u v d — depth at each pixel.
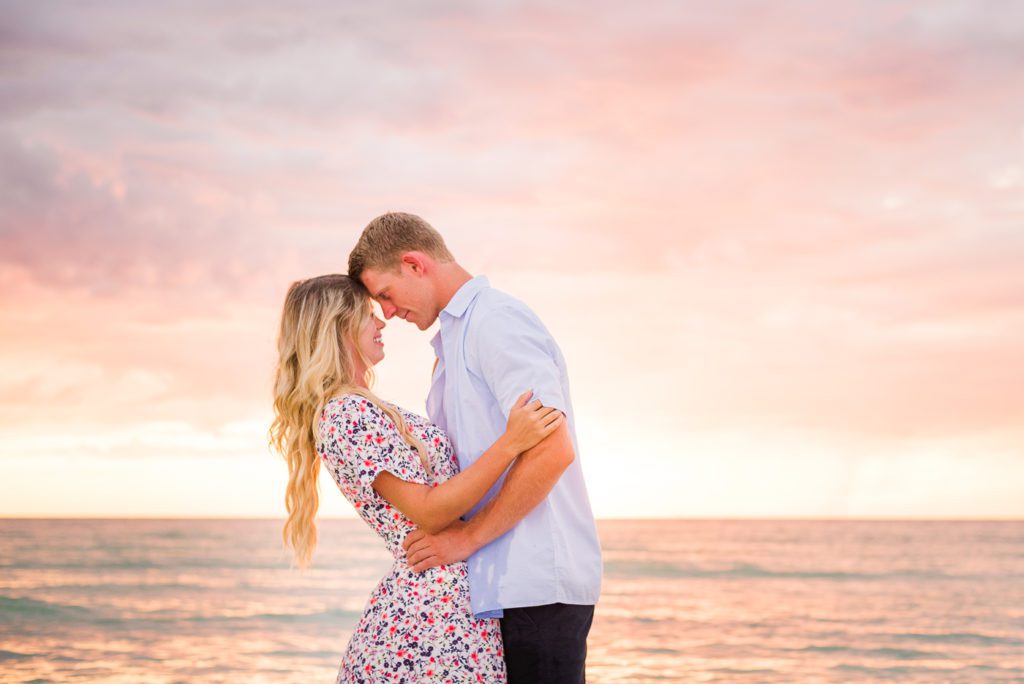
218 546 40.56
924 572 33.12
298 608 22.08
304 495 2.85
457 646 2.63
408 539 2.67
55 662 14.59
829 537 54.84
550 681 2.72
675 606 24.16
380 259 2.91
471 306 2.85
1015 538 52.62
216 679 13.25
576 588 2.73
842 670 15.12
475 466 2.58
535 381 2.62
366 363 2.93
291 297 2.91
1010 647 17.50
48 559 34.62
